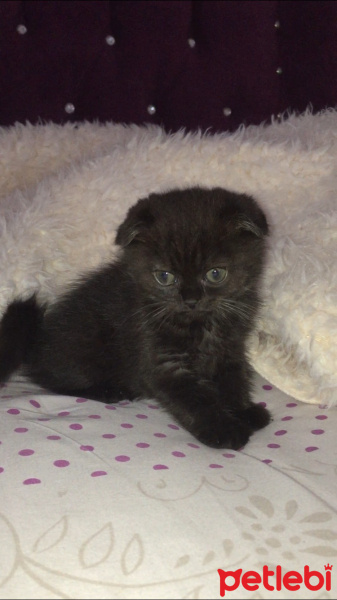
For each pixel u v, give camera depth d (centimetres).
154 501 28
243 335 41
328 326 37
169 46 60
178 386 39
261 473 30
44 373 43
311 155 51
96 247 48
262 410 38
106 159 50
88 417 35
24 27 57
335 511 28
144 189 49
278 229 45
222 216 38
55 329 43
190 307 37
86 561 25
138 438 33
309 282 39
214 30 60
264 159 51
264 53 62
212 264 37
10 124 58
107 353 43
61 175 50
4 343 41
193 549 25
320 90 62
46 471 29
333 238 42
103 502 27
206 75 62
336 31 60
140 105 61
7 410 36
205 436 34
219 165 51
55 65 58
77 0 57
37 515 27
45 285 45
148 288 39
